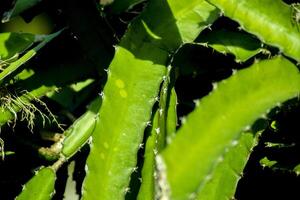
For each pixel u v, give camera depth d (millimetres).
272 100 740
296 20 794
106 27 899
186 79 915
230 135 680
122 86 833
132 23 844
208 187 811
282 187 894
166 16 850
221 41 853
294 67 766
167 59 841
